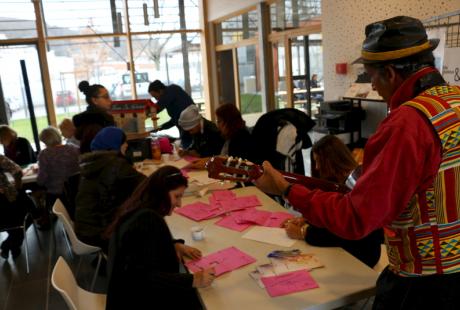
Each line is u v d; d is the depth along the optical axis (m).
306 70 5.77
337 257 1.68
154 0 8.00
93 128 3.38
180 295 1.55
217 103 8.61
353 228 0.96
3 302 2.92
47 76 7.43
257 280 1.52
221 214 2.26
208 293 1.46
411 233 0.98
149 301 1.51
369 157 0.98
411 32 0.95
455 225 0.94
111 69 8.10
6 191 3.35
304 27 5.58
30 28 7.22
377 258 1.84
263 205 2.38
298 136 3.13
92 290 2.77
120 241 1.52
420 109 0.92
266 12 6.46
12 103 7.21
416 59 0.95
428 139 0.90
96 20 7.79
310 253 1.72
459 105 0.93
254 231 2.01
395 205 0.92
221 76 8.44
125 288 1.49
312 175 2.47
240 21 7.39
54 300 2.91
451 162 0.92
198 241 1.93
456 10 3.16
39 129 7.49
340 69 4.56
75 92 7.86
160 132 5.77
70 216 3.17
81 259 3.52
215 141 3.65
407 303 1.02
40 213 4.23
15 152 4.72
